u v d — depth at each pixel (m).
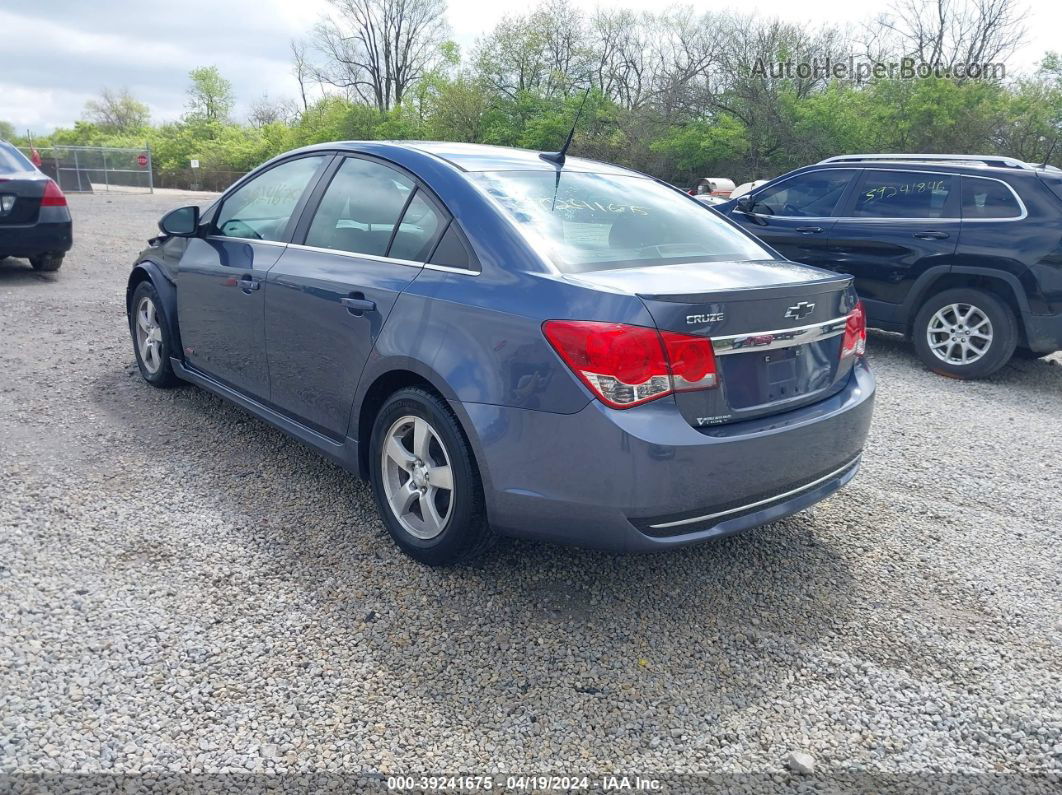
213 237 4.55
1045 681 2.76
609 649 2.81
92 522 3.47
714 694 2.61
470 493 2.94
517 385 2.74
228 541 3.39
